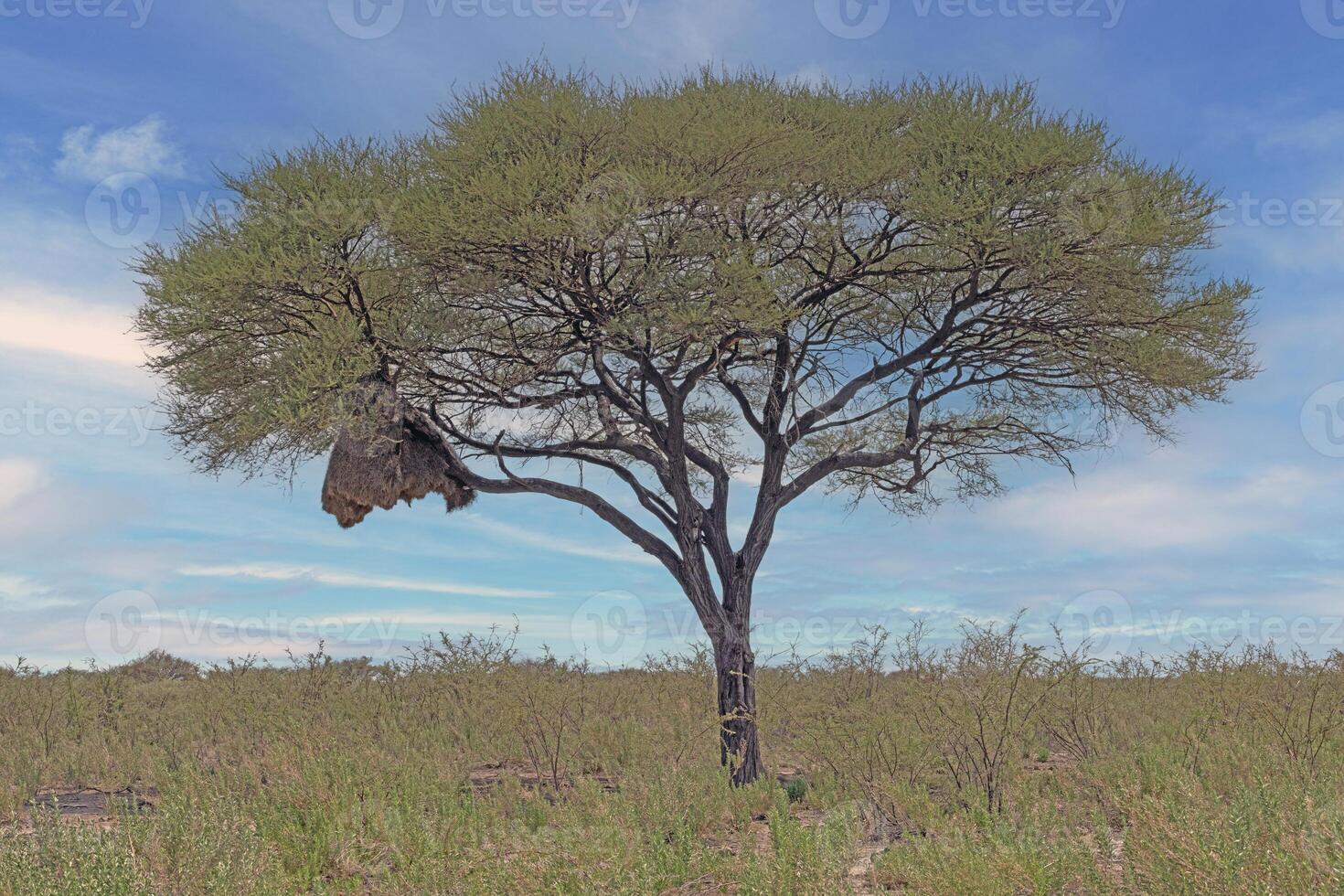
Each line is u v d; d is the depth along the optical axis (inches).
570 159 322.7
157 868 167.6
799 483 388.2
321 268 312.5
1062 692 324.2
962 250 337.1
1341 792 217.0
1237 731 293.6
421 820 227.9
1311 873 140.3
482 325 346.9
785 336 381.7
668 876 189.8
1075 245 331.3
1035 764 317.4
